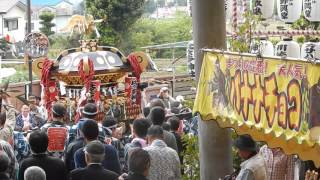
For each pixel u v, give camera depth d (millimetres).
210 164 7496
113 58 14203
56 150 8008
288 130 5238
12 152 6969
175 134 8391
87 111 8102
